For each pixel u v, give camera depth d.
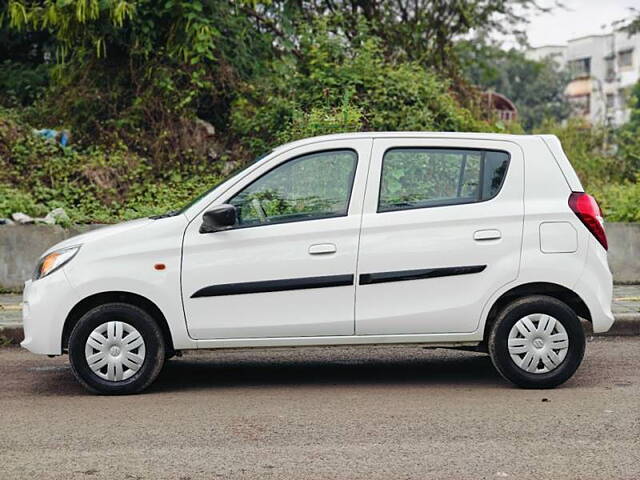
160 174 14.42
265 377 8.07
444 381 7.82
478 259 7.29
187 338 7.27
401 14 18.23
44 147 14.21
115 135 14.66
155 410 6.85
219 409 6.87
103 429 6.33
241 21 15.90
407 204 7.36
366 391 7.45
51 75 15.52
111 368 7.29
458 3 18.36
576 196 7.41
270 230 7.27
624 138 21.36
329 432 6.20
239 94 15.43
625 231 12.45
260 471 5.39
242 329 7.25
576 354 7.35
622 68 83.81
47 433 6.25
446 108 15.59
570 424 6.34
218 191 7.38
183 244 7.26
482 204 7.36
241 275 7.23
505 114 24.91
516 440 5.96
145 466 5.51
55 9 14.38
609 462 5.49
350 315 7.24
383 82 15.20
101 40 14.70
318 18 15.93
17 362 8.80
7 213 12.45
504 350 7.33
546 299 7.32
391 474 5.30
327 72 15.12
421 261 7.26
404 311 7.26
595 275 7.37
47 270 7.37
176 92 14.98
